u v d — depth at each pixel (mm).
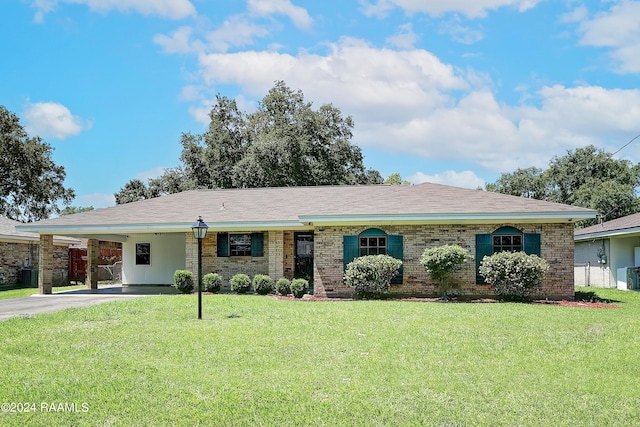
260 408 6391
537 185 48750
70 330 11047
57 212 50156
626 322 12141
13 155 44062
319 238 19078
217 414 6188
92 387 7094
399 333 10758
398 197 20594
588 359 8695
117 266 33500
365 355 8969
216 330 11070
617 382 7457
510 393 6984
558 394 6949
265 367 8242
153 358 8750
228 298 17188
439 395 6891
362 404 6527
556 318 12727
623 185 42219
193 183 42062
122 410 6305
